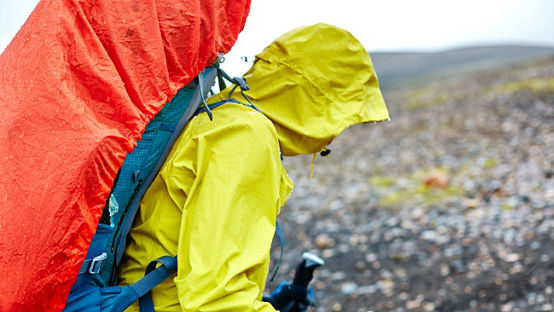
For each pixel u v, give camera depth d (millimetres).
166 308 1446
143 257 1523
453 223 6328
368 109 1795
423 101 17078
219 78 1735
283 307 2186
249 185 1431
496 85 16656
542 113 11711
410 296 4883
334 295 5207
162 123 1539
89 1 1320
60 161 1201
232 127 1458
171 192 1486
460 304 4562
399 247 5969
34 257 1179
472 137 11117
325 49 1689
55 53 1249
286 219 7664
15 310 1178
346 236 6625
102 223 1438
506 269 4961
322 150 1901
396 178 9094
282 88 1660
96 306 1379
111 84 1281
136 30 1362
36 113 1224
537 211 6188
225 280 1322
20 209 1188
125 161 1497
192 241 1376
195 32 1453
